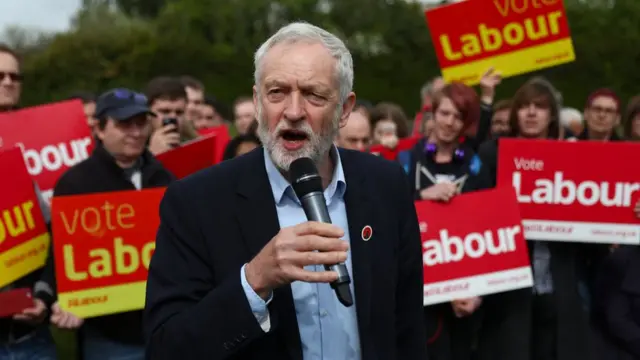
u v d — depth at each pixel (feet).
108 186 14.34
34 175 16.74
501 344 15.71
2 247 13.33
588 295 16.80
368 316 7.91
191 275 7.77
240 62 96.58
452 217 15.40
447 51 18.98
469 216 15.43
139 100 14.70
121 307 13.92
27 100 85.10
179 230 7.88
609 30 79.20
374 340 7.98
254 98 8.21
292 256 6.85
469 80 18.93
